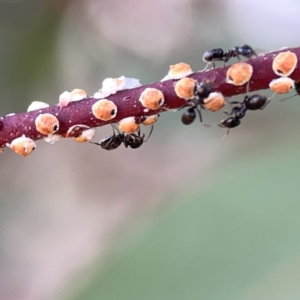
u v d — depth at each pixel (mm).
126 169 461
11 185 450
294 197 168
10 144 184
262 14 345
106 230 412
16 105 327
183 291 164
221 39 365
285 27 338
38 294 396
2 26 308
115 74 373
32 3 315
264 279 162
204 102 181
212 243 166
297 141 176
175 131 422
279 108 279
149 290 165
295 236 164
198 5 367
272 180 169
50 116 183
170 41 375
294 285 161
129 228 180
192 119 190
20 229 436
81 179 462
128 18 372
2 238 427
